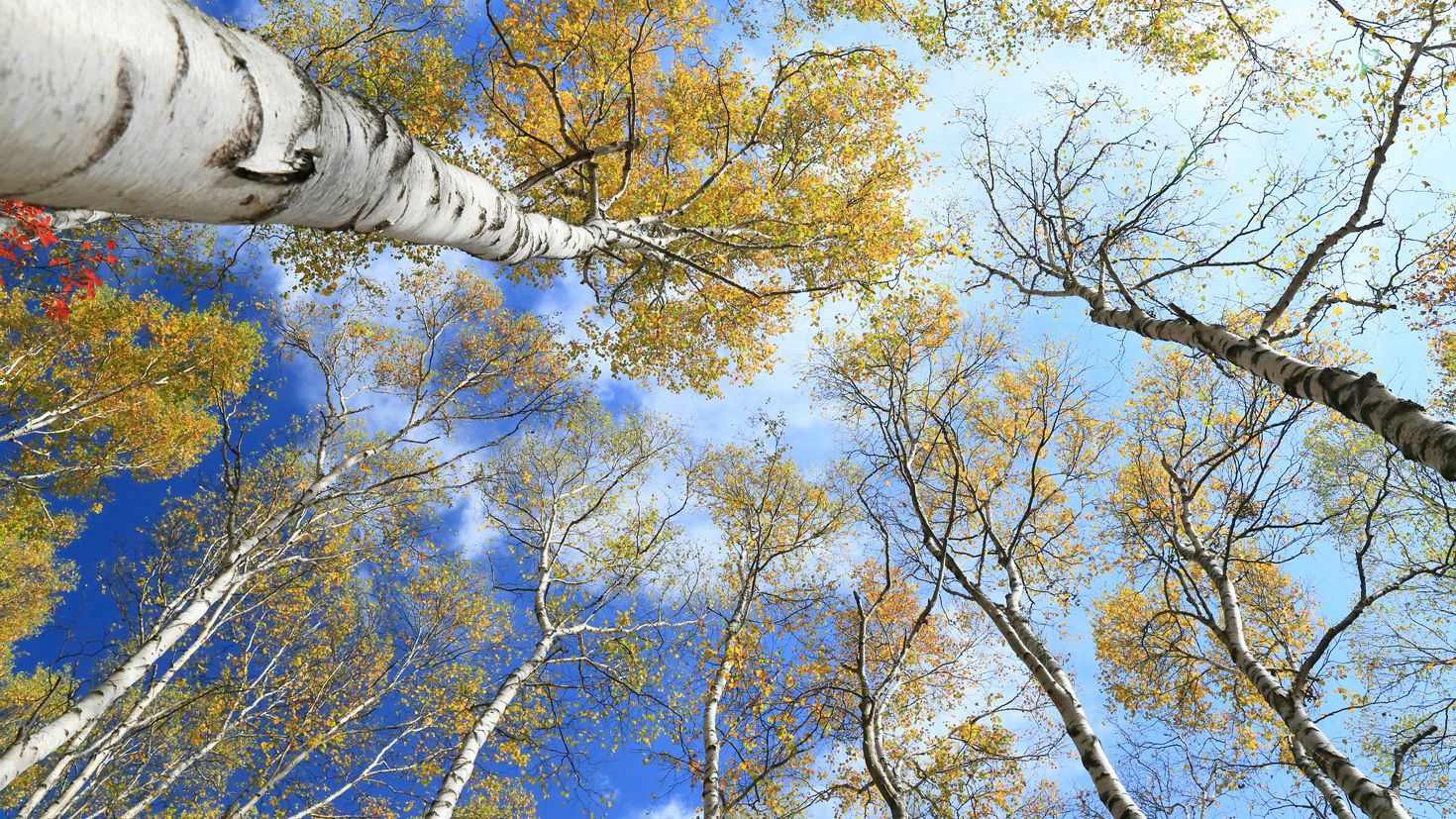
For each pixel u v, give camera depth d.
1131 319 5.77
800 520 11.09
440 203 2.05
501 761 9.57
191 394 11.20
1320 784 6.19
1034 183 7.20
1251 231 5.72
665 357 11.21
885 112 10.27
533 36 9.21
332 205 1.44
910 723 8.70
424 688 10.51
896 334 8.16
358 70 8.87
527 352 11.74
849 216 10.21
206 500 11.08
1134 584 9.84
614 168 10.05
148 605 8.60
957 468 6.40
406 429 10.08
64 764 7.02
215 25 0.98
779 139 10.30
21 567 13.52
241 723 9.84
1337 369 3.68
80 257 6.09
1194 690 9.16
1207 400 8.27
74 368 10.71
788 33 10.11
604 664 8.76
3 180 0.74
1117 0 7.80
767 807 7.62
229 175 1.04
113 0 0.73
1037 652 5.38
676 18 9.91
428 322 11.23
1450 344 8.17
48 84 0.65
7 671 15.36
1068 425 9.45
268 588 10.29
